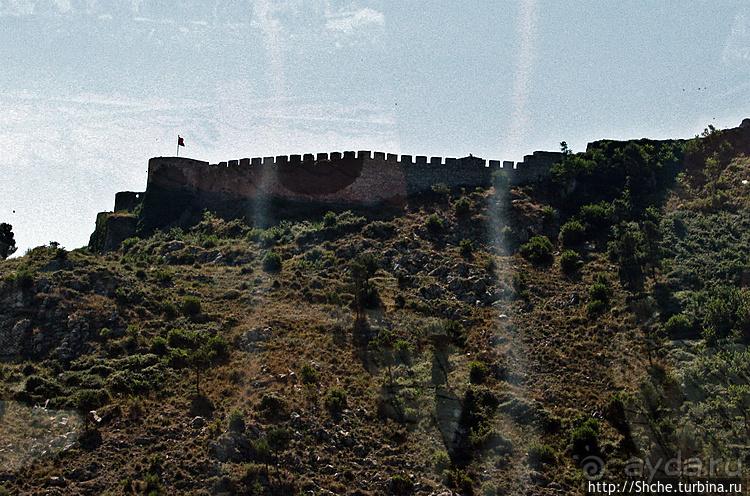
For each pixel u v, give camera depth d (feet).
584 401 347.15
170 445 306.55
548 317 402.52
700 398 336.49
